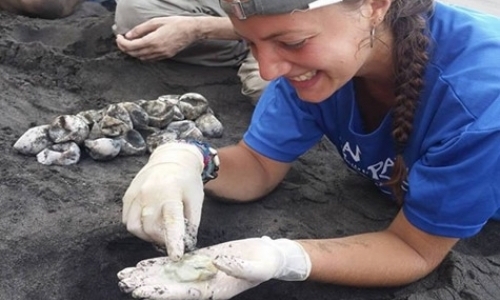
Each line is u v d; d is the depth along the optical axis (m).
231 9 1.13
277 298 1.54
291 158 1.71
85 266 1.54
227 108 2.38
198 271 1.22
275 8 1.09
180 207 1.31
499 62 1.31
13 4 2.88
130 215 1.37
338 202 1.85
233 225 1.69
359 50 1.21
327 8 1.12
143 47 2.32
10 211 1.62
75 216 1.63
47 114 2.14
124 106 1.97
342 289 1.52
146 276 1.22
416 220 1.36
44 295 1.46
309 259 1.31
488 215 1.32
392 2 1.27
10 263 1.49
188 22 2.33
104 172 1.84
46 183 1.74
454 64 1.33
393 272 1.38
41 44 2.43
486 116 1.26
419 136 1.39
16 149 1.84
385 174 1.63
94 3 3.27
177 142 1.53
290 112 1.65
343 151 1.69
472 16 1.40
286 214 1.76
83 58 2.53
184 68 2.51
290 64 1.20
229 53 2.52
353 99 1.51
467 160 1.26
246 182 1.70
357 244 1.39
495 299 1.55
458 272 1.57
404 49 1.31
